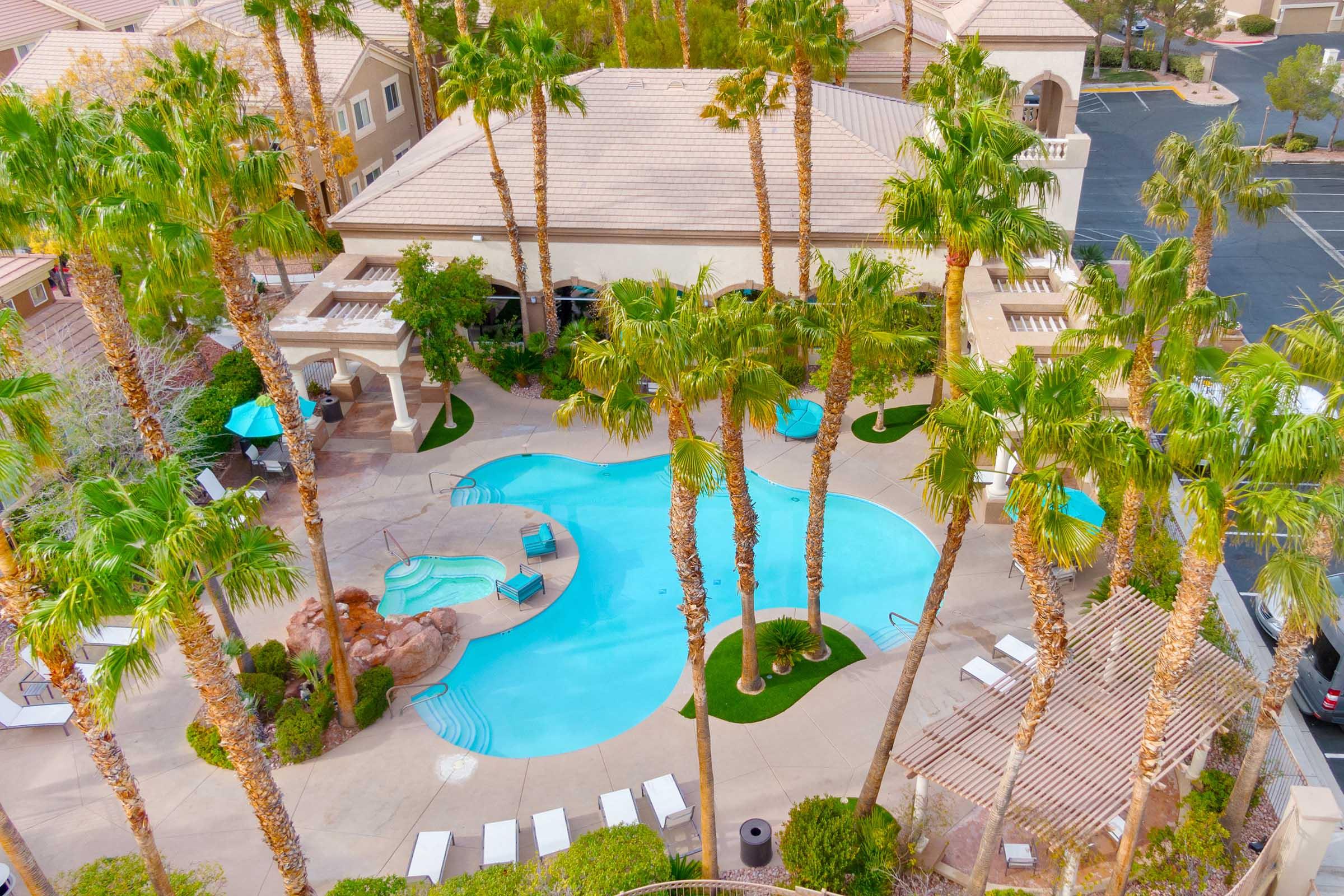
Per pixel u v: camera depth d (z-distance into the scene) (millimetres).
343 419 33438
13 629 23656
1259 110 61531
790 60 28531
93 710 14938
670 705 22094
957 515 15406
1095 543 13406
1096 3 67688
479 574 26469
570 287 36812
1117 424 13641
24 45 58312
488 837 18469
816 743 20891
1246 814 18469
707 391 15555
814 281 33969
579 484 30203
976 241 21672
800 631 22953
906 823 18750
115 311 18406
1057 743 17281
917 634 16750
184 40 43281
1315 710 20547
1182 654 13992
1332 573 21672
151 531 13281
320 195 44375
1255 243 44219
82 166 16469
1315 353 16172
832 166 35219
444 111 32375
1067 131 35562
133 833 18141
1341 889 17375
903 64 50500
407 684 22859
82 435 24797
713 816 17078
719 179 35031
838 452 30875
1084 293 20641
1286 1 77688
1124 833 16156
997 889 17531
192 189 15922
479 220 34781
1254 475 13227
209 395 29984
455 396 34750
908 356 19812
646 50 48125
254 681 22062
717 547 27375
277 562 14516
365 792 20109
